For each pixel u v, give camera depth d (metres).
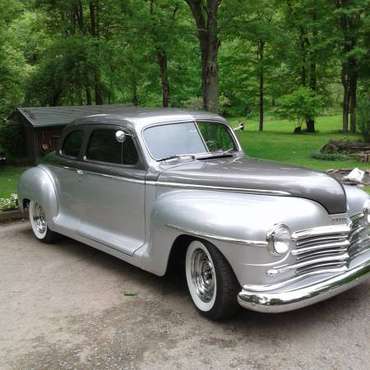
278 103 29.62
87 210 6.11
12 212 8.53
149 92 25.53
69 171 6.39
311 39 27.12
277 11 26.36
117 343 4.15
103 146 5.80
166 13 17.53
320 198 4.24
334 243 4.23
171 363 3.81
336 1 24.50
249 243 3.95
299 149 18.62
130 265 6.07
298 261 4.08
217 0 15.94
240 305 4.21
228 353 3.92
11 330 4.48
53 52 19.08
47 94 20.03
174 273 5.70
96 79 20.08
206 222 4.22
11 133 15.60
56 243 7.14
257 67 29.95
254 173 4.61
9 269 6.11
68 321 4.61
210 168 4.95
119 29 21.58
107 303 4.97
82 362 3.89
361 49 22.91
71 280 5.64
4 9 16.78
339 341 4.03
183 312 4.69
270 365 3.72
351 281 4.23
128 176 5.32
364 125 17.84
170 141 5.42
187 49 19.48
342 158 15.35
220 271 4.20
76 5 20.92
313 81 29.64
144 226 5.21
